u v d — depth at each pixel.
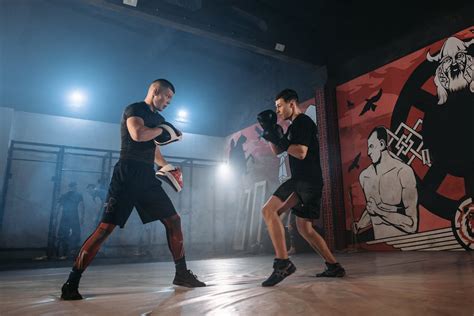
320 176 2.36
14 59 8.54
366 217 6.62
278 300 1.49
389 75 6.59
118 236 9.20
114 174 2.08
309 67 7.88
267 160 9.41
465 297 1.43
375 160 6.60
